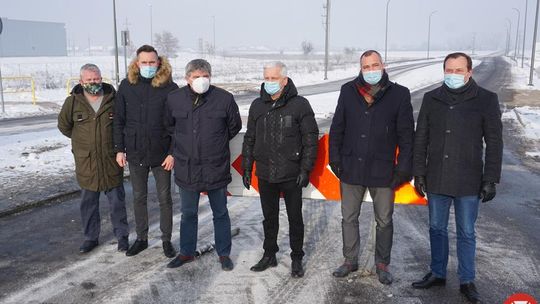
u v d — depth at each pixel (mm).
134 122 4660
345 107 4125
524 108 18953
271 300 3873
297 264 4348
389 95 3986
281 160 4184
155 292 4020
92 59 61156
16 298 3924
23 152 9859
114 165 4895
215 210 4496
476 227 5652
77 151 4816
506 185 7660
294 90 4172
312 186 4758
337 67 52719
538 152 10484
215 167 4367
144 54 4531
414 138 4047
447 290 4062
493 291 4027
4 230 5543
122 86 4727
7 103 21141
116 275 4355
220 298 3906
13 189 7055
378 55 3932
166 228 4785
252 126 4340
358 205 4285
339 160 4164
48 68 42438
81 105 4805
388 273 4207
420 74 39031
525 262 4617
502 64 58469
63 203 6594
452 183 3842
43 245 5090
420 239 5246
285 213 6105
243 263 4617
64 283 4195
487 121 3773
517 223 5816
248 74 42500
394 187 4074
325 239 5246
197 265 4578
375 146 4016
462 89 3793
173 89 4719
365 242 5152
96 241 5035
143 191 4844
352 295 3967
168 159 4645
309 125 4152
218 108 4320
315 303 3826
